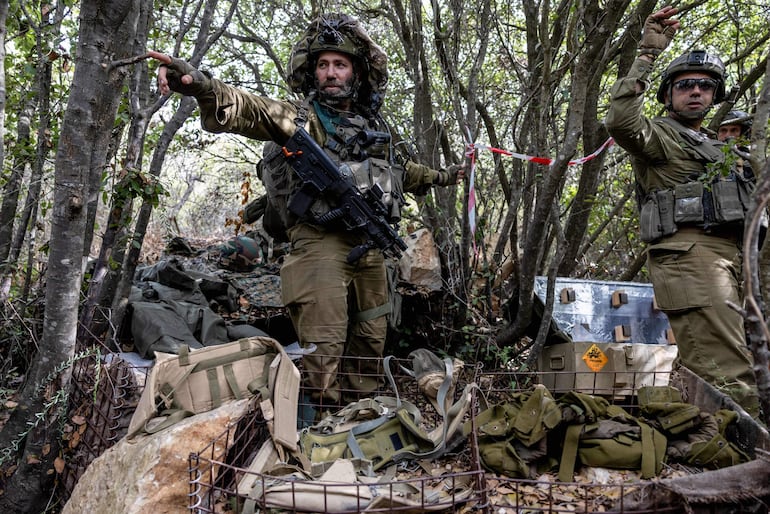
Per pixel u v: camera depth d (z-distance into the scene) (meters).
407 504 2.10
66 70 3.61
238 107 2.93
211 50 5.99
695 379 2.96
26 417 2.75
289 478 2.24
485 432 2.60
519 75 4.61
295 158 3.15
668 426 2.57
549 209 3.44
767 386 1.93
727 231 3.22
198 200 11.02
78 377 3.04
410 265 4.25
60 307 2.69
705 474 2.06
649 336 3.72
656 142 3.29
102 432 2.81
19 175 4.09
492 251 4.92
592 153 4.45
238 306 4.27
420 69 4.63
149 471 2.21
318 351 3.18
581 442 2.54
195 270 4.58
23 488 2.73
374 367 3.59
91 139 2.63
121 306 3.65
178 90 2.74
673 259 3.23
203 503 2.21
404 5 5.12
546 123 3.62
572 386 3.29
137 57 2.60
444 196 4.64
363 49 3.53
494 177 4.73
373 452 2.63
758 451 2.13
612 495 2.33
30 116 4.20
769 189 1.73
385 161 3.43
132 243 3.58
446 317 4.34
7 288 3.87
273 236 3.74
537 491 2.38
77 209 2.63
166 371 2.68
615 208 5.50
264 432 2.57
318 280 3.21
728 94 4.48
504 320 4.34
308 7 5.63
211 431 2.30
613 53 4.27
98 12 2.53
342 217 3.19
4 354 3.92
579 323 3.71
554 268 3.54
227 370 2.70
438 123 4.69
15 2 3.91
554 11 4.75
